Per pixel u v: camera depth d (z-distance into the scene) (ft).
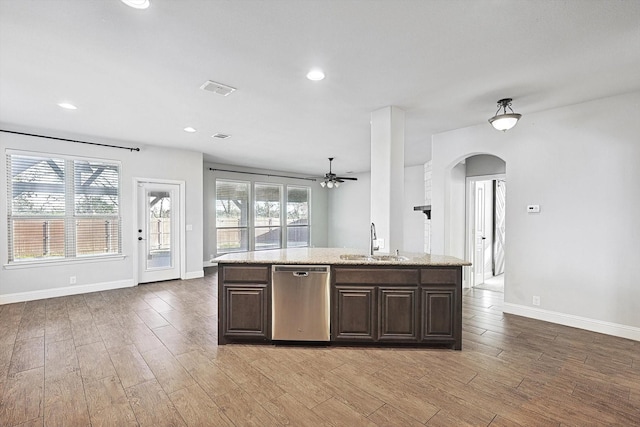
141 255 18.49
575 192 11.55
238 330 10.06
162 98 10.86
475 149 14.21
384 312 9.78
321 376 8.13
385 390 7.49
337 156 21.93
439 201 15.65
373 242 11.31
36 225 15.05
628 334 10.50
